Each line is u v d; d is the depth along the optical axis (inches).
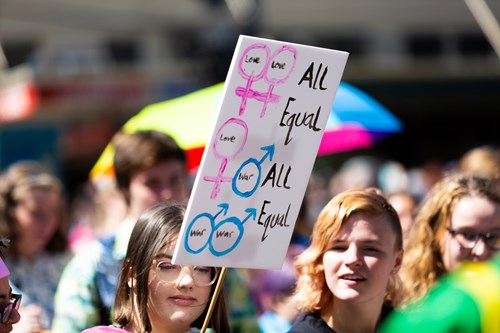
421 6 1480.1
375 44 1473.9
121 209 530.0
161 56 1424.7
